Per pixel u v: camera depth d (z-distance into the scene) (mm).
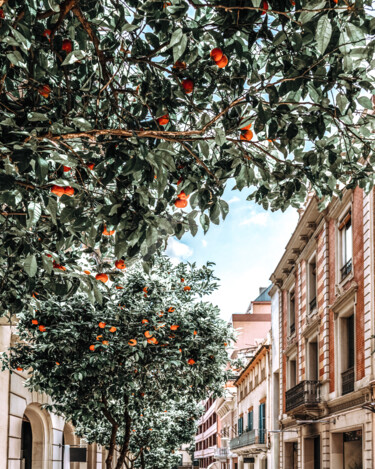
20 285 6426
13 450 15547
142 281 10656
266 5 4238
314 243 21031
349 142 5715
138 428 23391
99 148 4711
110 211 4219
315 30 4086
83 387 11602
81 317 10555
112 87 5590
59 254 5746
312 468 20344
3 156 3854
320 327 19609
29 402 17469
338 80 4750
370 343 13977
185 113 5895
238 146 5340
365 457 13914
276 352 28516
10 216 4664
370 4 4297
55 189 4059
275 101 4520
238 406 44312
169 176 5438
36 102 5035
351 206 16312
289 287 26406
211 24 4387
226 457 49406
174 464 33688
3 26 3867
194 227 5184
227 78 5141
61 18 4500
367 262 14578
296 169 5785
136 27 4438
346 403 15961
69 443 24641
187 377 12477
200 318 11484
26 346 11984
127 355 10734
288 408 22109
